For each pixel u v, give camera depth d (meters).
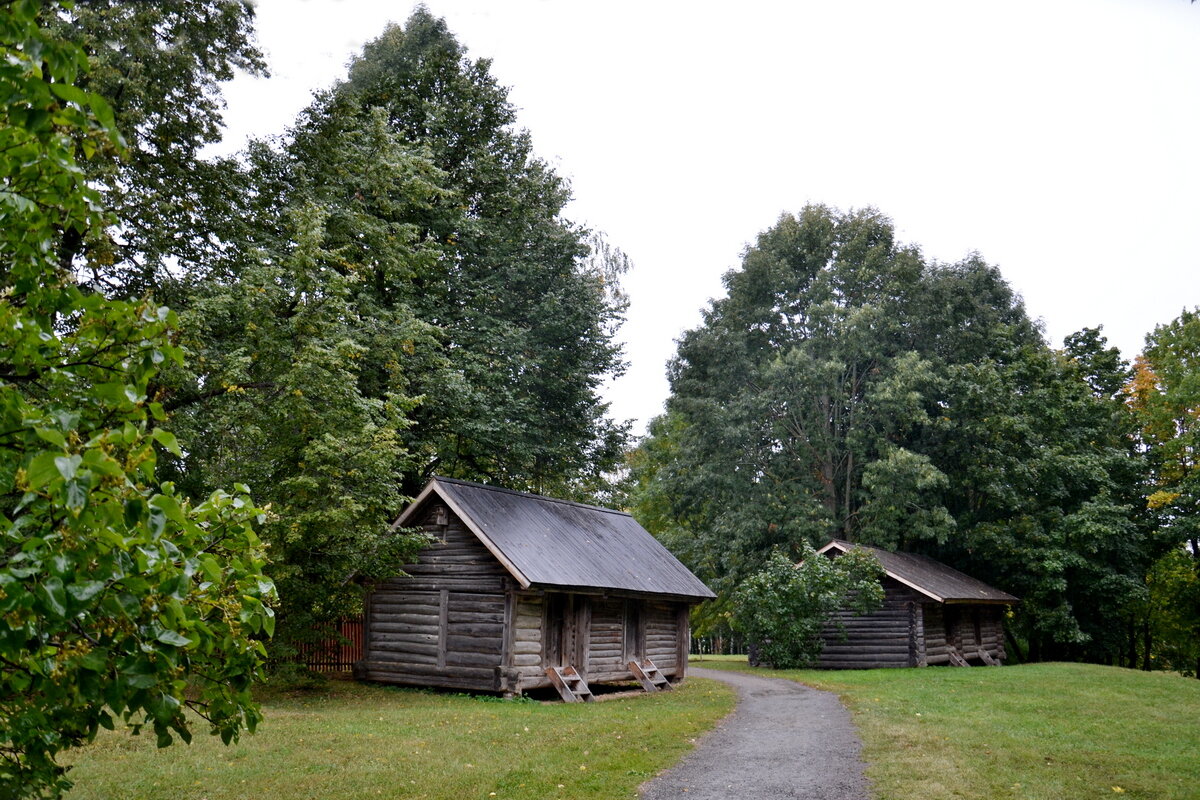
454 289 28.97
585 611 21.09
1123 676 26.08
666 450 55.75
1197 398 39.62
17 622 3.53
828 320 40.91
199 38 19.69
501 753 12.12
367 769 10.80
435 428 27.70
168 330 4.80
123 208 17.98
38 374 4.51
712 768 11.48
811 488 41.22
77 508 3.22
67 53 4.14
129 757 11.20
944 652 33.44
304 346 18.33
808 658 32.31
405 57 31.53
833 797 9.87
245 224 21.66
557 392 31.02
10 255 4.80
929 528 36.72
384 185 23.73
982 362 41.09
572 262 31.77
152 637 4.01
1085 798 9.78
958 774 10.93
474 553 20.00
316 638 19.53
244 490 4.91
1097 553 37.75
